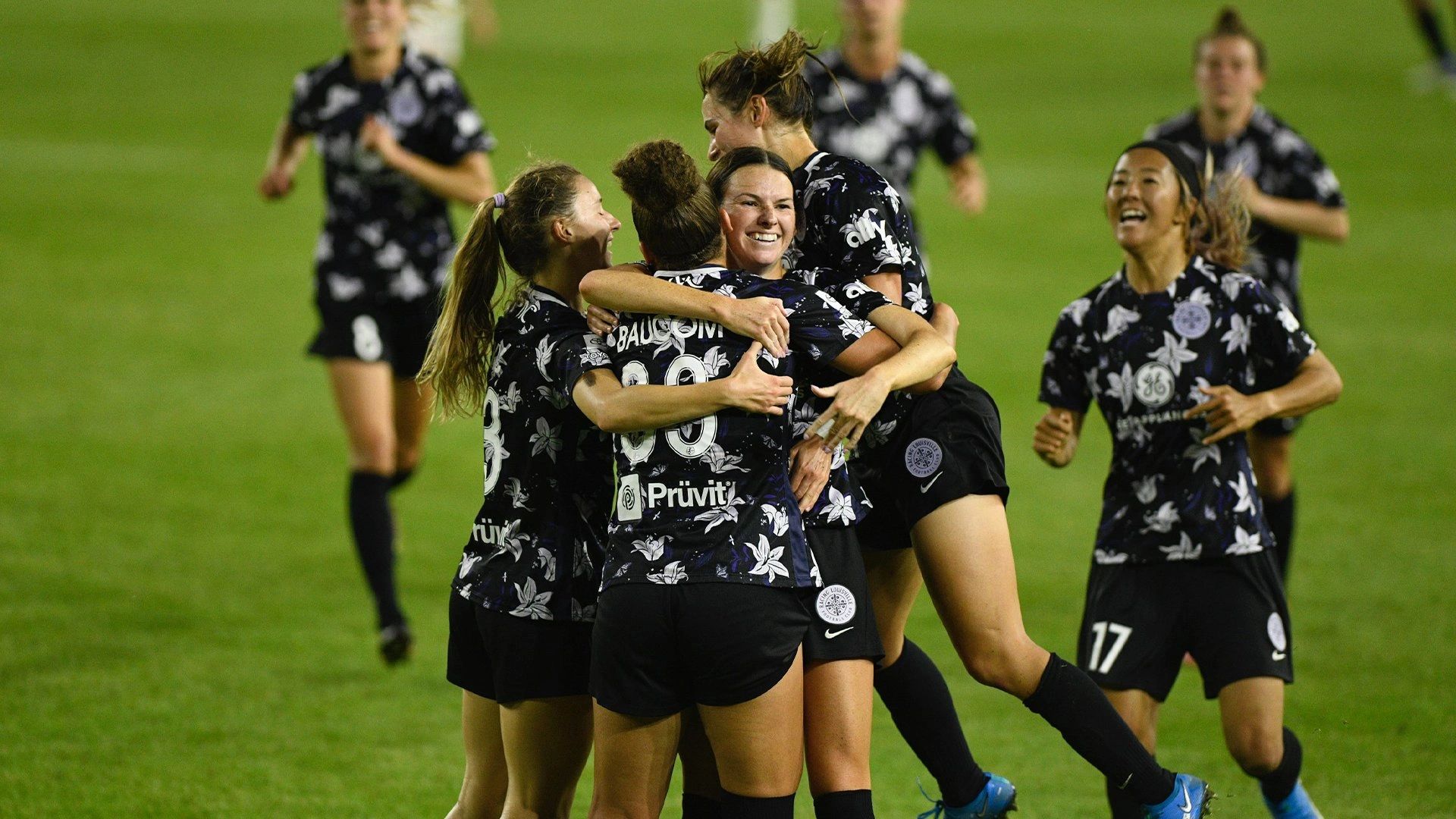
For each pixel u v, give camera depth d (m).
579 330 13.12
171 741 18.52
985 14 95.00
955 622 13.76
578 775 13.82
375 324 22.72
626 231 36.66
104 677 20.47
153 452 30.89
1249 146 22.70
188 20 88.12
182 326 40.22
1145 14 95.88
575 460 13.30
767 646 12.12
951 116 28.08
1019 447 31.77
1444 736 18.55
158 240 48.75
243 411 33.84
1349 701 19.66
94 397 34.34
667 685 12.39
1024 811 16.86
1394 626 22.31
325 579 24.75
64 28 84.69
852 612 12.95
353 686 20.56
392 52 23.19
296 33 85.38
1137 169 15.73
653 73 75.19
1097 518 27.84
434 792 17.25
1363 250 47.69
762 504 12.23
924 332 12.76
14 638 21.72
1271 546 15.53
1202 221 15.93
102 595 23.59
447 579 24.94
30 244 47.50
